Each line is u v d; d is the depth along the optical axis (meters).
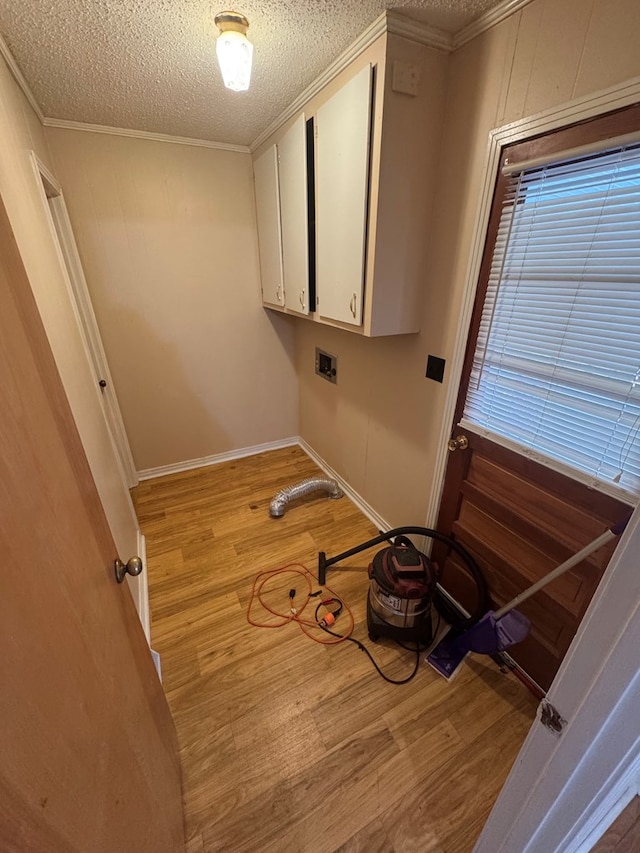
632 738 0.49
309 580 1.90
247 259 2.61
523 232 1.12
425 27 1.13
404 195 1.33
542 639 1.31
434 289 1.49
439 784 1.13
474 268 1.29
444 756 1.20
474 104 1.18
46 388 0.59
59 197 1.91
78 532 0.62
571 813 0.60
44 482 0.51
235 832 1.04
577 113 0.93
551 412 1.15
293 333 2.99
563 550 1.19
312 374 2.84
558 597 1.23
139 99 1.64
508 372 1.26
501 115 1.11
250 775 1.15
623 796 0.96
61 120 1.86
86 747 0.51
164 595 1.81
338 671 1.46
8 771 0.34
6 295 0.49
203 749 1.21
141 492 2.67
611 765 0.52
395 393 1.89
